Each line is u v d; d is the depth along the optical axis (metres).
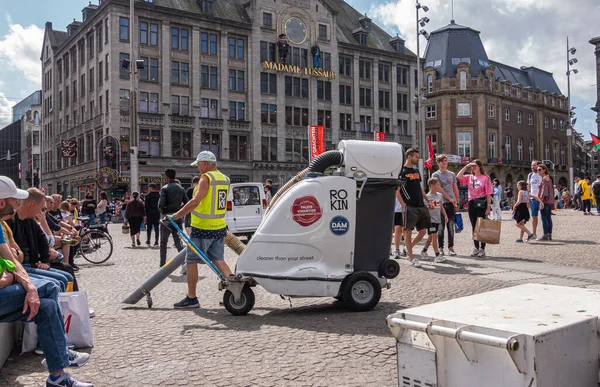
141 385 4.04
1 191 4.01
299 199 6.34
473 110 62.56
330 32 54.00
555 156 76.44
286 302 7.09
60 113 56.50
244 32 48.66
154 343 5.16
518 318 2.48
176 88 45.34
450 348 2.44
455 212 11.37
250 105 48.81
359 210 6.50
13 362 4.71
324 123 53.44
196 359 4.63
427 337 2.53
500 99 65.69
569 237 14.46
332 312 6.35
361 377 4.09
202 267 10.76
